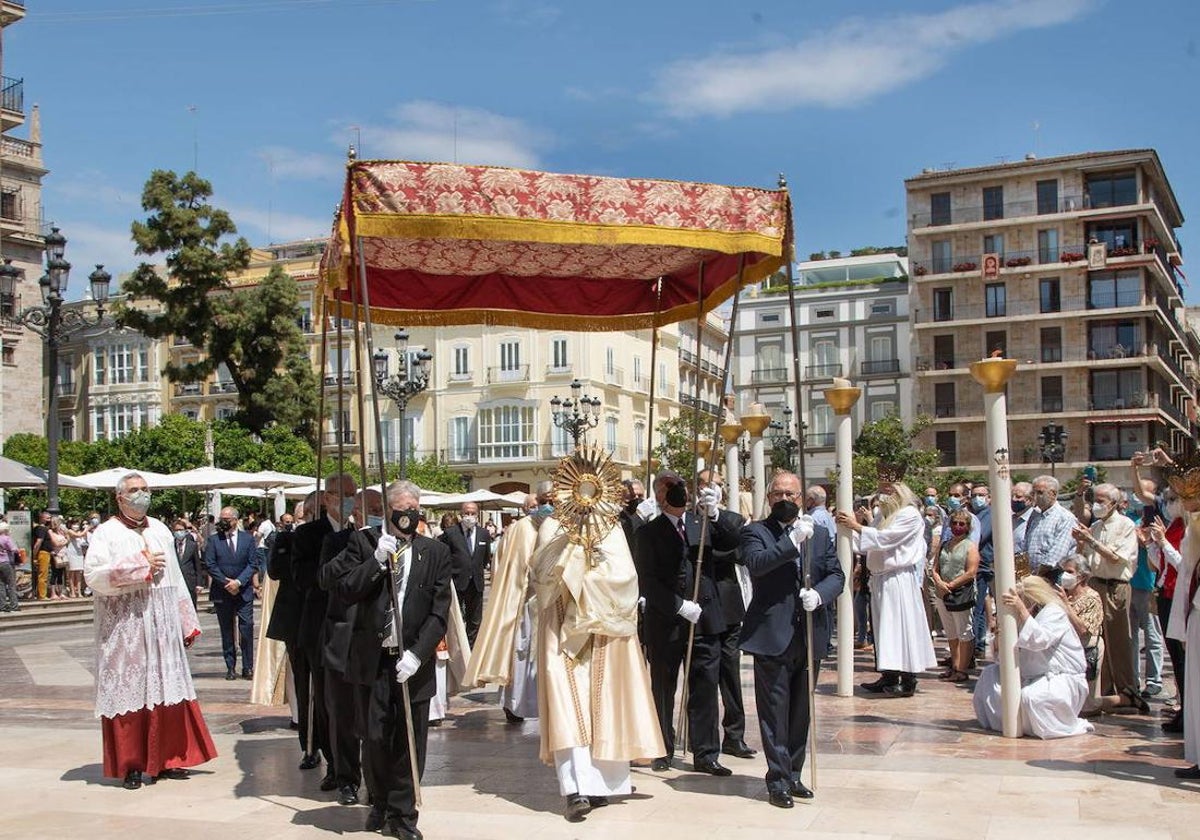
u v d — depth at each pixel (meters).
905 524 10.74
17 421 53.53
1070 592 9.62
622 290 10.40
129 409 70.88
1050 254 62.34
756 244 7.57
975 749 8.27
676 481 7.75
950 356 64.31
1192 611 7.31
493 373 60.09
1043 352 62.22
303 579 7.73
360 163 6.90
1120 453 60.47
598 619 6.68
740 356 72.75
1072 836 5.92
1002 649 8.80
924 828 6.12
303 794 7.27
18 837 6.24
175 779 7.74
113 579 7.29
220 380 67.62
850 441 10.88
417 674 6.48
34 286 54.75
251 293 46.25
